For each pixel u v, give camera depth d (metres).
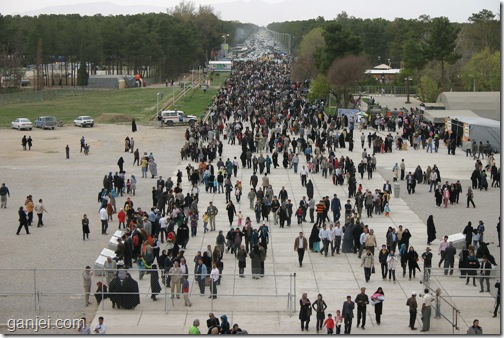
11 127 128.12
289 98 150.12
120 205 69.62
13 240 57.50
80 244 56.25
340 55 157.12
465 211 66.81
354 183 71.81
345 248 53.44
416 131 107.12
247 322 40.50
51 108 162.38
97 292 42.50
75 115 148.88
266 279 46.25
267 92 168.25
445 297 40.75
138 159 92.00
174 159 95.56
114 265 44.56
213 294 43.19
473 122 101.12
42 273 48.38
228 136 111.62
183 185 78.62
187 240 53.84
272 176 83.06
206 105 164.75
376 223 62.16
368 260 46.59
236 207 68.12
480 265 44.72
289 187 77.12
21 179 82.69
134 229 52.12
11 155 99.00
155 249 48.94
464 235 54.94
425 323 38.91
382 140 103.38
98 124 134.50
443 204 69.69
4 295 43.94
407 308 42.62
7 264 50.88
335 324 39.09
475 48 192.12
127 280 42.34
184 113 137.50
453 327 38.94
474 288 42.16
